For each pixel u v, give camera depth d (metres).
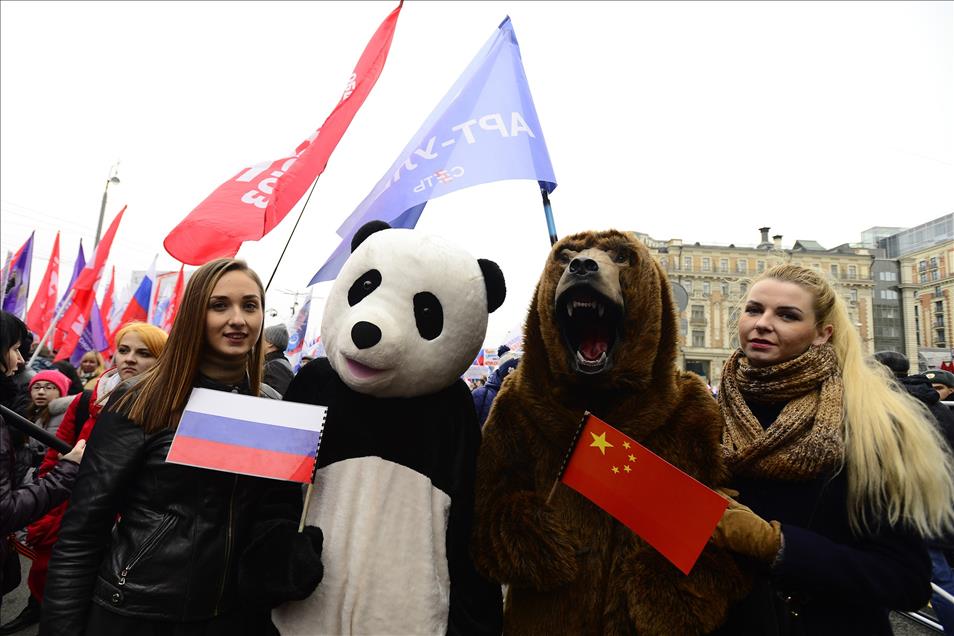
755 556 1.49
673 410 1.71
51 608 1.58
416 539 1.70
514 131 2.97
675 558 1.42
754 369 1.86
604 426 1.56
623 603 1.55
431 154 3.05
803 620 1.62
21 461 2.53
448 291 1.77
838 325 1.83
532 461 1.75
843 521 1.63
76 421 3.32
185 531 1.67
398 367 1.71
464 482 1.83
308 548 1.59
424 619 1.64
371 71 3.14
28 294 8.87
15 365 2.28
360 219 3.18
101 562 1.69
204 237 2.77
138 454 1.70
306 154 2.98
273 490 1.85
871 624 1.64
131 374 3.12
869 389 1.72
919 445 1.62
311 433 1.68
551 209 2.92
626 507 1.50
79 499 1.67
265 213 2.82
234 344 1.88
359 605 1.62
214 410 1.71
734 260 35.56
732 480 1.79
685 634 1.47
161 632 1.62
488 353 13.00
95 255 7.27
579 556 1.63
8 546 2.47
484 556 1.66
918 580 1.54
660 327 1.76
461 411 1.96
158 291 10.25
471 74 3.26
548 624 1.62
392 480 1.73
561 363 1.73
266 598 1.55
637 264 1.79
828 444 1.59
